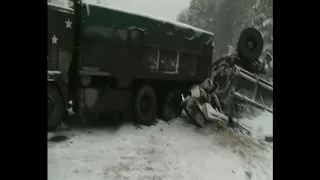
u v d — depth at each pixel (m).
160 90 3.95
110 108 3.52
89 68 3.39
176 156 3.63
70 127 3.25
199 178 3.59
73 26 3.30
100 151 3.31
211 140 3.94
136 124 3.68
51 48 3.14
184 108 4.08
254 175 3.85
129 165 3.36
